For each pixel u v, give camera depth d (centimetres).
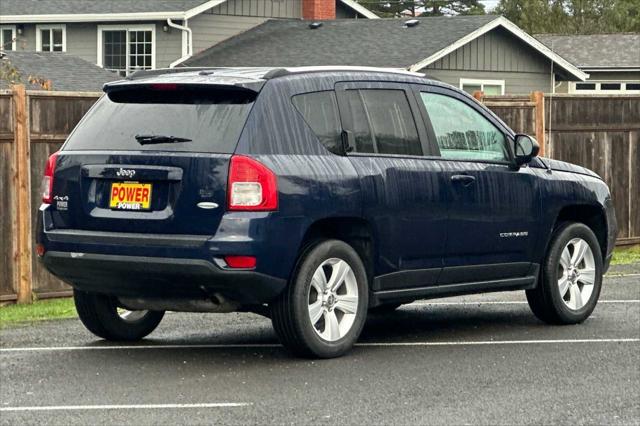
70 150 1120
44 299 1598
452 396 952
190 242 1041
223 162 1045
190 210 1047
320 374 1038
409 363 1092
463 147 1236
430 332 1274
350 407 912
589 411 902
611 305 1472
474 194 1224
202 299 1078
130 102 1119
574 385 997
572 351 1155
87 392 968
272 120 1074
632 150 2191
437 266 1201
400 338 1234
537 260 1298
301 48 4006
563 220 1370
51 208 1123
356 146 1138
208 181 1043
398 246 1161
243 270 1039
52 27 4328
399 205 1155
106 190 1089
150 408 910
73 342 1211
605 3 8131
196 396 952
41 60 3453
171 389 978
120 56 4228
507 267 1267
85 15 4184
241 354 1139
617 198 2177
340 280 1114
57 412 900
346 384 997
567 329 1292
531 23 8019
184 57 4044
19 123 1548
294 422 865
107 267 1077
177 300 1089
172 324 1335
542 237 1297
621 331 1277
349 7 4775
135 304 1123
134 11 4112
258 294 1060
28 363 1091
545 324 1329
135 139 1085
